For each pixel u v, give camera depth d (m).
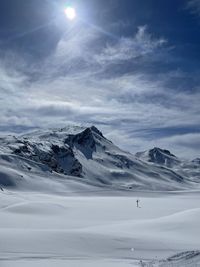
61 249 36.56
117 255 35.38
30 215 72.00
